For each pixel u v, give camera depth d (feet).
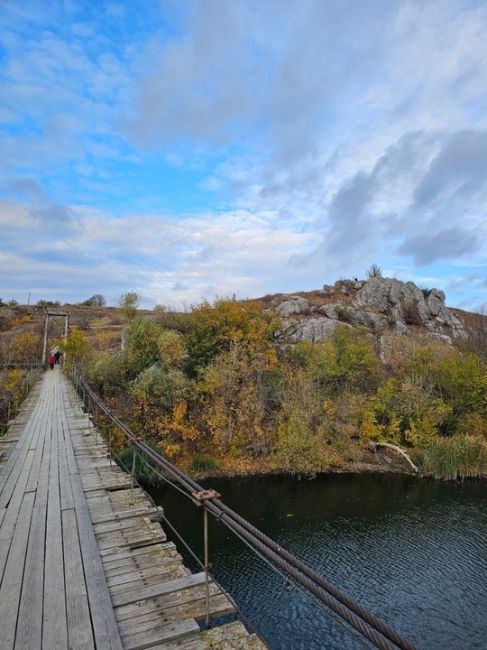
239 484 74.79
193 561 49.34
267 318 105.29
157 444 79.41
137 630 12.43
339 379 103.04
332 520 60.90
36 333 188.34
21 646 11.50
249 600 42.68
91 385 89.30
